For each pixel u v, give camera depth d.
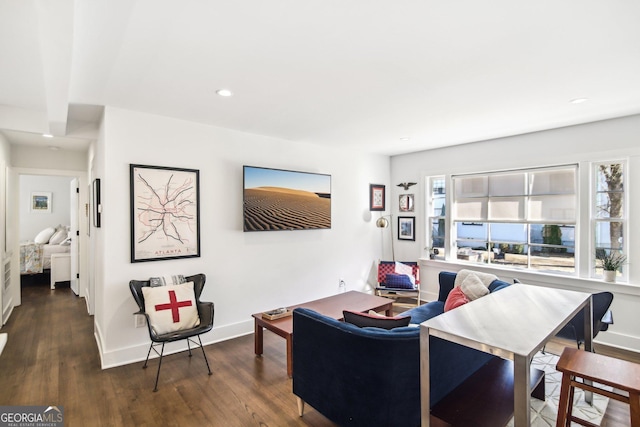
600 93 2.62
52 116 2.62
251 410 2.33
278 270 4.08
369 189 5.18
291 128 3.65
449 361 1.90
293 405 2.39
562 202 3.75
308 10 1.55
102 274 3.02
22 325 4.05
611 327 3.35
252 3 1.49
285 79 2.34
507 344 1.28
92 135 3.35
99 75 2.25
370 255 5.20
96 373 2.84
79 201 5.09
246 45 1.87
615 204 3.39
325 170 4.61
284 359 3.13
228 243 3.65
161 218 3.18
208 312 3.02
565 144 3.64
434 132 3.86
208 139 3.50
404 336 1.72
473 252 4.54
